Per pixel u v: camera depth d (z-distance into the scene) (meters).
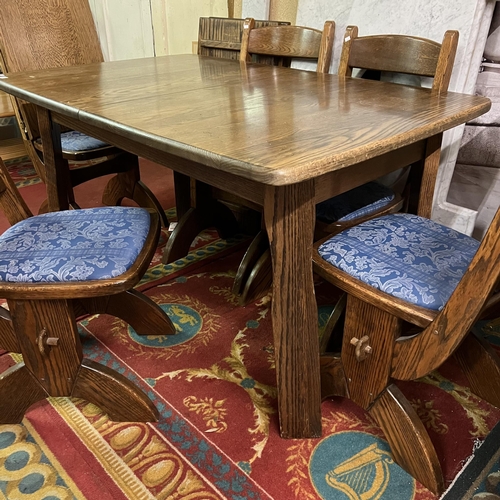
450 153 1.74
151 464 1.09
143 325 1.47
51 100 1.20
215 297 1.71
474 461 1.09
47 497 1.02
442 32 1.54
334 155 0.77
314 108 1.11
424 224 1.16
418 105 1.15
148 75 1.56
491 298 0.90
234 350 1.45
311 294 0.97
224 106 1.13
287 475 1.06
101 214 1.22
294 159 0.75
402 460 1.06
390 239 1.08
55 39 2.26
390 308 0.91
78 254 1.03
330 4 1.79
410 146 1.22
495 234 0.72
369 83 1.46
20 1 2.14
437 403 1.26
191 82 1.44
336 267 1.01
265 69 1.72
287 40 1.78
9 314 1.12
